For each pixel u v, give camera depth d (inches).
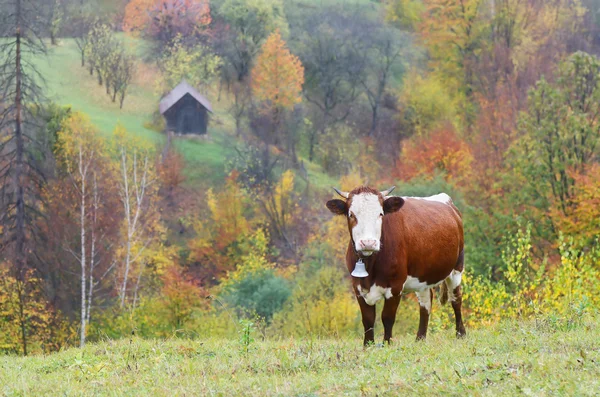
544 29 4084.6
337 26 4603.8
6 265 1727.4
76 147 2635.3
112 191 2425.0
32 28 1817.2
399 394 317.7
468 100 3996.1
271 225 2960.1
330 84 4210.1
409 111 4033.0
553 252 1633.9
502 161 2379.4
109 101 3718.0
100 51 3757.4
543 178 1755.7
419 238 497.0
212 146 3469.5
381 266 475.8
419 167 2928.2
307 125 3969.0
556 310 706.8
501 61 3686.0
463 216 1665.8
